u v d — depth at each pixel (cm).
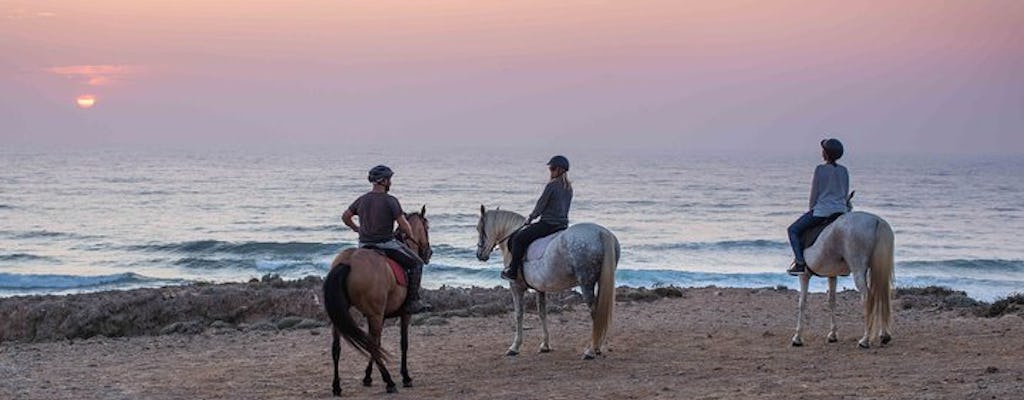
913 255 5309
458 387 1212
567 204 1383
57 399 1194
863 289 1345
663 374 1248
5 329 1947
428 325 1828
